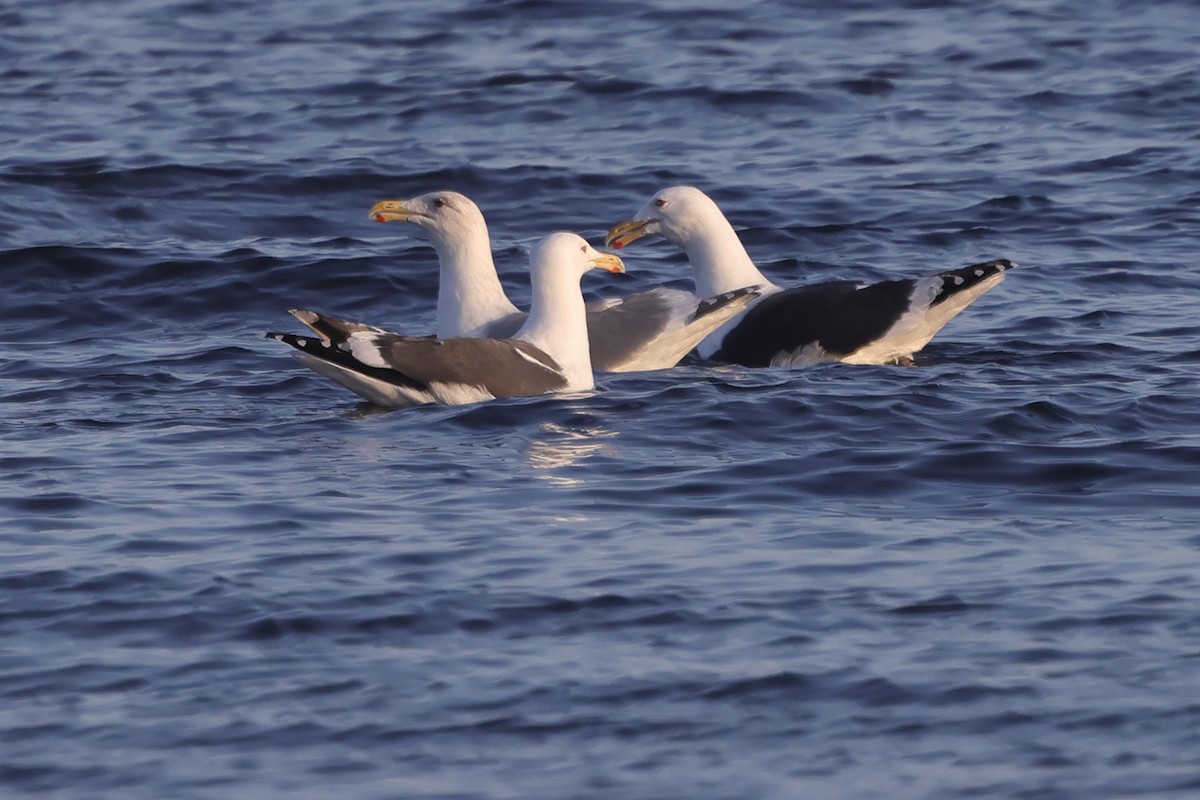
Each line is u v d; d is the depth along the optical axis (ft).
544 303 56.95
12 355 63.16
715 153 93.15
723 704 32.45
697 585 38.22
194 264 74.33
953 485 45.70
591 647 35.06
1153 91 102.58
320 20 122.72
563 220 83.76
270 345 63.87
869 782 29.48
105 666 34.50
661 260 78.59
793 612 36.60
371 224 83.56
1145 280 72.23
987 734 31.04
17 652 35.14
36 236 79.66
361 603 37.32
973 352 61.72
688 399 54.03
